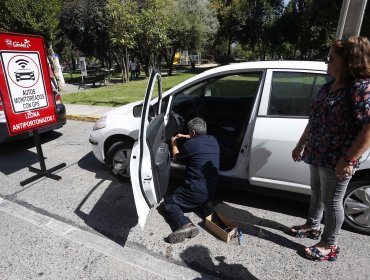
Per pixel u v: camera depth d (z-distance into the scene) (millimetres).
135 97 11352
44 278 2439
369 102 1812
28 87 3959
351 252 2641
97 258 2652
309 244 2775
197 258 2625
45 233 3021
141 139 2475
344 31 2762
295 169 2902
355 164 1979
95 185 4004
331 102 2010
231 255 2648
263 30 36688
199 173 3021
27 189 3953
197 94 4152
